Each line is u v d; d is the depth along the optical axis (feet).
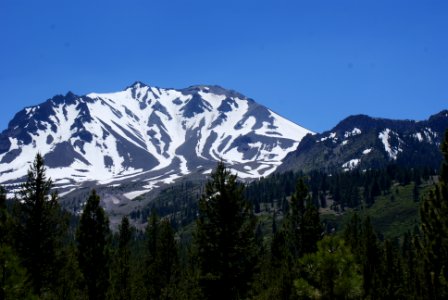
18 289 87.20
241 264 150.10
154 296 238.07
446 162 122.62
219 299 149.59
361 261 180.04
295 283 108.27
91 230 187.83
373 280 168.96
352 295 107.34
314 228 200.23
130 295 206.90
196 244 151.94
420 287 146.92
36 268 144.77
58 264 150.20
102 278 188.03
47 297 142.41
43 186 151.23
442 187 120.26
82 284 183.32
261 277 217.97
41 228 147.95
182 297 199.82
